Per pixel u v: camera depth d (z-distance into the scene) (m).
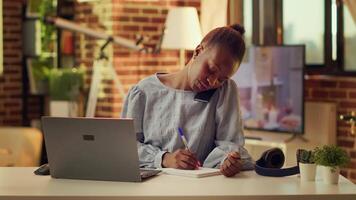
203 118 2.72
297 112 5.09
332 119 5.07
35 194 2.20
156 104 2.79
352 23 5.14
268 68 5.23
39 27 7.15
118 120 2.38
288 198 2.20
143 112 2.81
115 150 2.41
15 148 5.13
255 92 5.31
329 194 2.21
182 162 2.60
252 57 5.32
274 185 2.36
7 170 2.72
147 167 2.71
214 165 2.68
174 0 6.11
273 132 5.23
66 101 6.55
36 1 7.14
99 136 2.42
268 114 5.25
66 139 2.47
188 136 2.73
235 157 2.53
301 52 5.06
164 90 2.78
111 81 5.96
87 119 2.42
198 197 2.17
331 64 5.27
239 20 5.81
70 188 2.30
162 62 6.15
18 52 7.34
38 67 7.25
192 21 5.45
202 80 2.68
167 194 2.18
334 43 5.26
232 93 2.76
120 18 5.97
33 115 7.45
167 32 5.53
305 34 5.45
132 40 6.00
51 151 2.50
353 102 5.06
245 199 2.18
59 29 6.93
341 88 5.15
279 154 2.67
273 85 5.21
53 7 7.02
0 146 5.14
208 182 2.41
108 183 2.40
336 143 5.13
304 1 5.44
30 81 7.27
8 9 7.24
